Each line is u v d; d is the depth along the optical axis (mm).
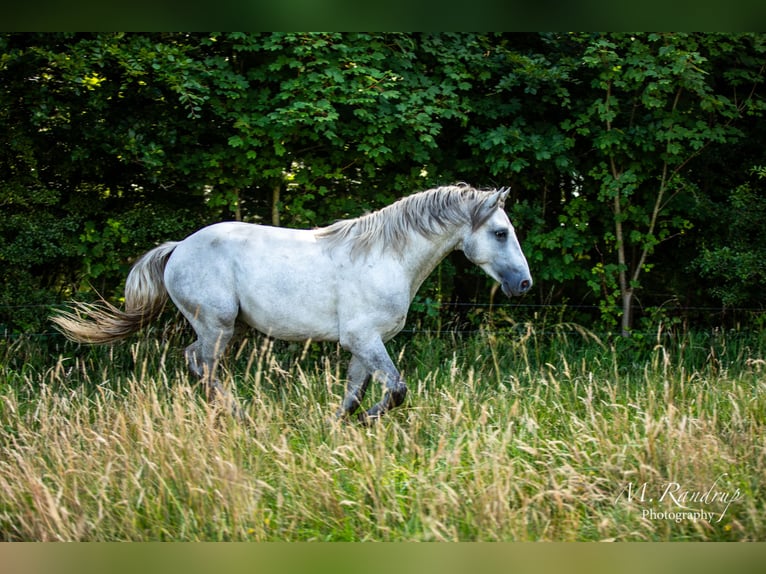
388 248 5152
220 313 5277
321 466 4336
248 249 5266
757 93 7672
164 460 4098
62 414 4941
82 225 6879
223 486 3861
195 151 6730
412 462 4332
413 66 6930
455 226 5199
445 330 7457
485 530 3713
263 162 6645
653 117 7031
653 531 3803
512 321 7371
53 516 3551
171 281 5395
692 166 7812
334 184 7250
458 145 7445
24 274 6613
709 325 7973
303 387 5570
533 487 4199
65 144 6812
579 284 7980
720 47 7043
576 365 6668
